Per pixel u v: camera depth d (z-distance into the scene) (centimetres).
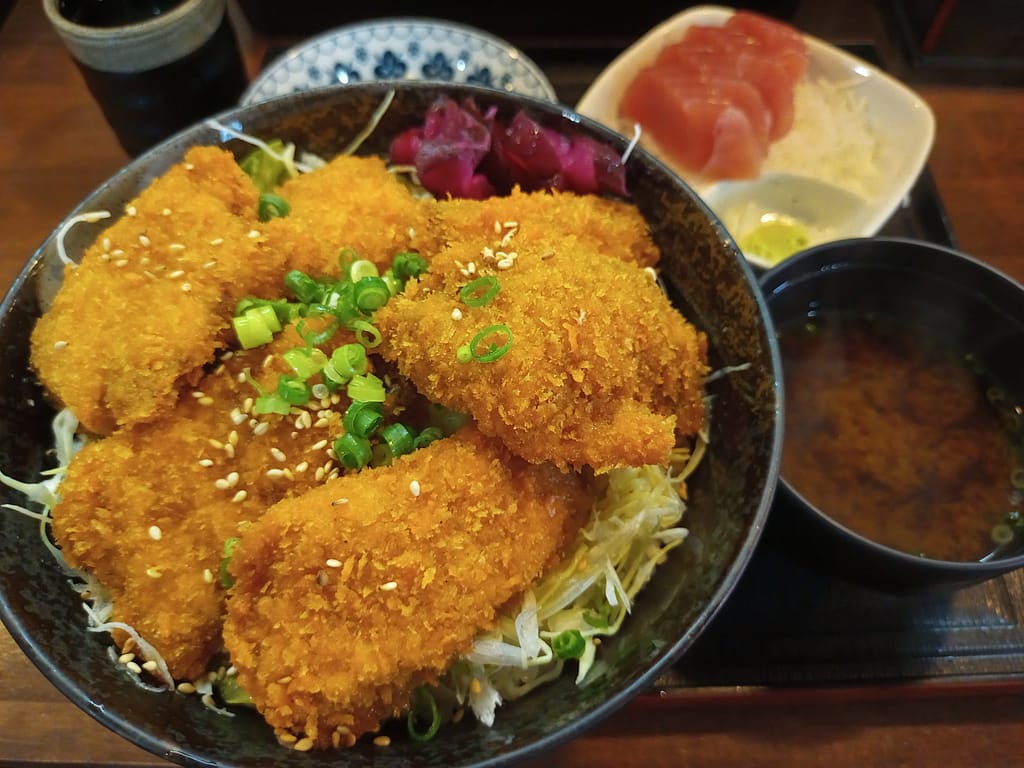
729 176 28
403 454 19
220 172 22
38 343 19
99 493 18
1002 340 22
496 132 24
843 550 18
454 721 18
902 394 23
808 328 24
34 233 28
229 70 29
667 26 30
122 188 21
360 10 34
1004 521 21
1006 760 20
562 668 19
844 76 30
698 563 19
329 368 19
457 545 17
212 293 20
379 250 22
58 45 33
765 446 18
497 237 21
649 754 20
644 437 18
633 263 22
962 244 29
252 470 19
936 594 21
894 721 20
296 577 17
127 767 19
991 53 33
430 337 18
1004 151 31
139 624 18
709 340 21
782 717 20
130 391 19
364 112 24
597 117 29
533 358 18
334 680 16
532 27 35
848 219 29
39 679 20
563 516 19
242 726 17
